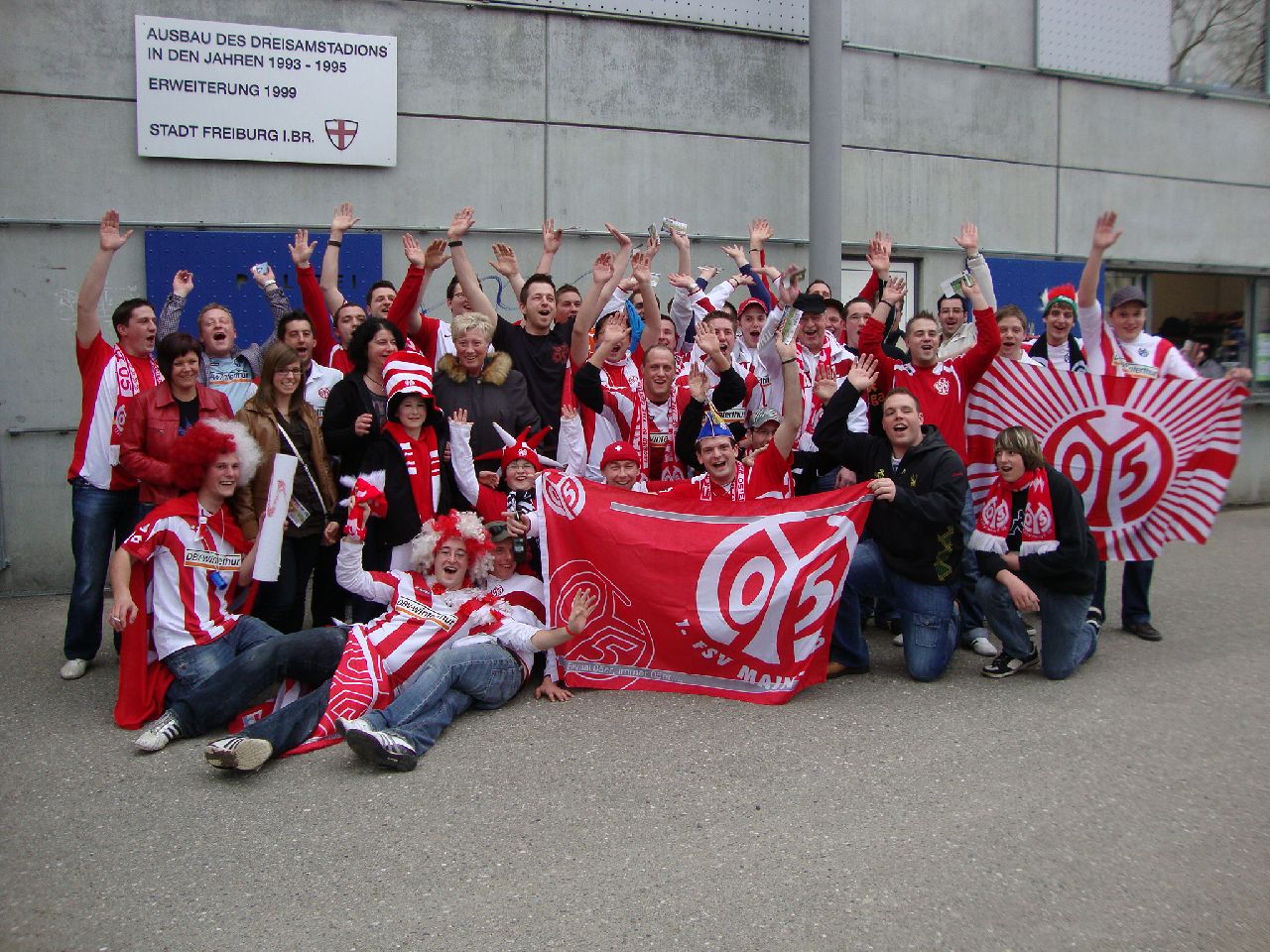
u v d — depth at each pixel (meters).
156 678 5.25
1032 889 3.69
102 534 6.09
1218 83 12.02
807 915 3.52
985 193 10.79
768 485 5.94
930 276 10.62
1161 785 4.52
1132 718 5.29
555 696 5.54
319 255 8.52
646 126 9.38
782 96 9.82
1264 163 12.25
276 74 8.28
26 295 7.90
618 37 9.23
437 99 8.74
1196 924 3.49
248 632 5.35
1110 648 6.53
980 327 6.66
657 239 7.13
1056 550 5.64
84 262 8.02
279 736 4.80
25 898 3.64
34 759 4.83
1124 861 3.88
